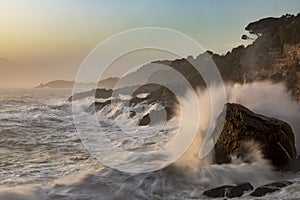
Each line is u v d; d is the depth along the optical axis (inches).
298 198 251.8
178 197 269.6
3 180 306.8
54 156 423.5
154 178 299.4
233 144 361.4
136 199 265.7
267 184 292.0
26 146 500.7
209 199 265.1
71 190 271.6
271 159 340.2
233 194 269.0
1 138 572.1
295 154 372.8
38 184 289.6
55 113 989.2
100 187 277.9
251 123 366.0
